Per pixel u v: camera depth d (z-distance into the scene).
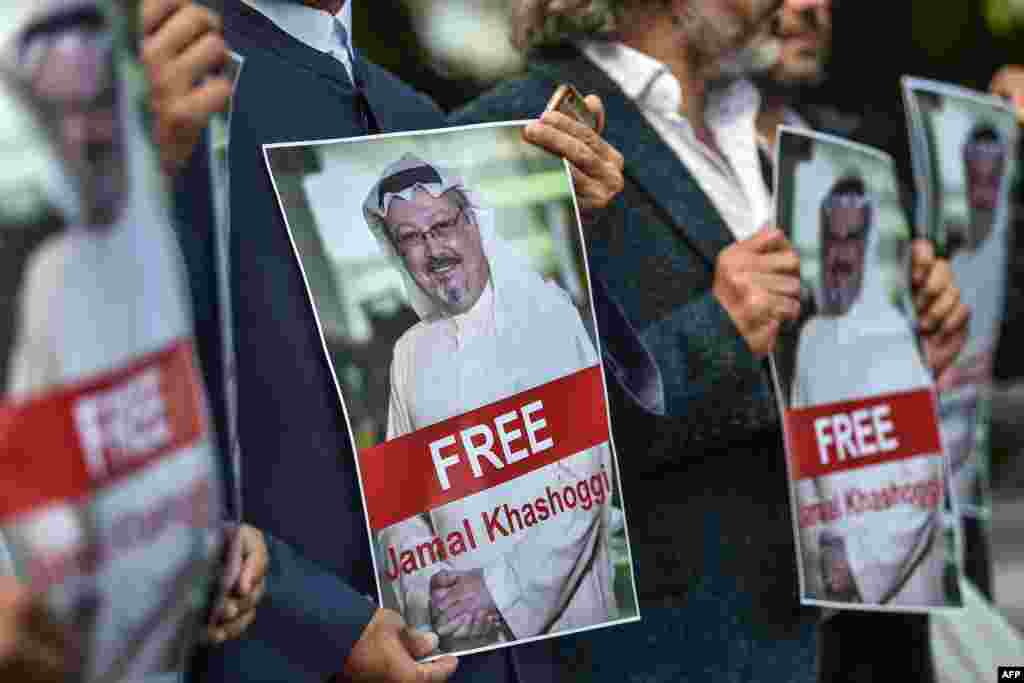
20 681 4.06
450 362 7.03
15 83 4.05
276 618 6.62
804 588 8.81
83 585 4.08
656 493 8.65
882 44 17.16
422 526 6.93
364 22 17.23
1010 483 26.55
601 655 8.44
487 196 7.23
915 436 9.30
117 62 4.26
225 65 6.24
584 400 7.29
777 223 9.07
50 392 4.05
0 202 4.00
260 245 6.87
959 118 11.07
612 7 8.98
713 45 9.19
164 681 4.88
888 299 9.41
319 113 7.21
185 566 4.39
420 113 7.77
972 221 11.09
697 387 8.58
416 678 6.78
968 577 11.42
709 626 8.65
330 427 6.91
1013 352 14.49
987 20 25.25
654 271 8.76
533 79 8.96
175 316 4.43
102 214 4.15
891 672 10.41
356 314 6.89
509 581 7.06
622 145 8.89
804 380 8.98
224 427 6.30
